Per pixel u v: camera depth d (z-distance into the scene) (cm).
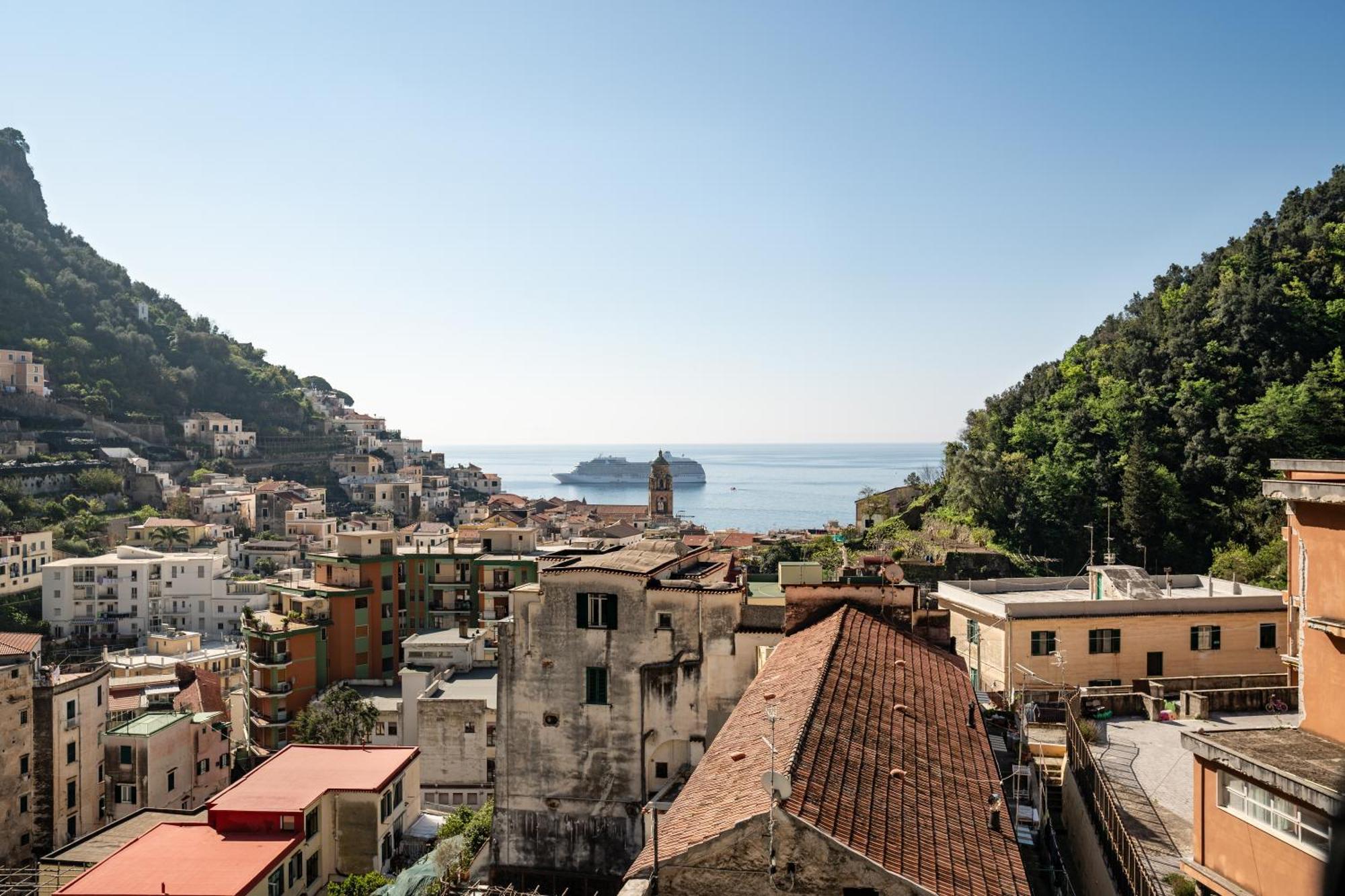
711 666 3878
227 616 15025
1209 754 2205
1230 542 9388
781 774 1872
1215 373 10944
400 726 8544
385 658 10706
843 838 1789
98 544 17675
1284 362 10606
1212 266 12988
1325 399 9706
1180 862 2539
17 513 17975
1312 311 10881
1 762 6306
